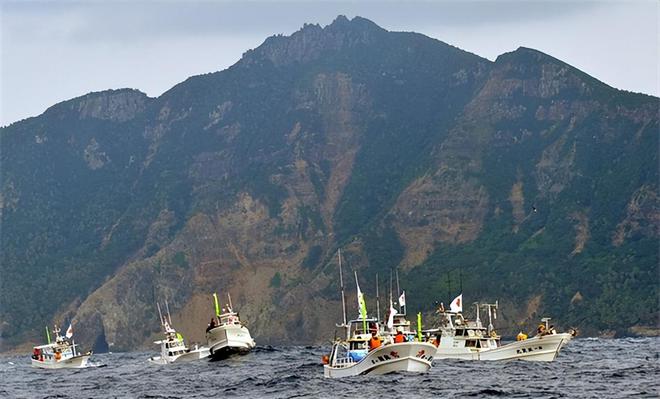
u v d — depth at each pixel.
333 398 152.62
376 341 168.75
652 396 151.88
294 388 168.75
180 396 172.50
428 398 150.75
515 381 172.50
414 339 174.25
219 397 166.62
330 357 176.25
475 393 155.12
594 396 152.75
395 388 158.88
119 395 181.00
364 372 168.25
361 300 172.62
